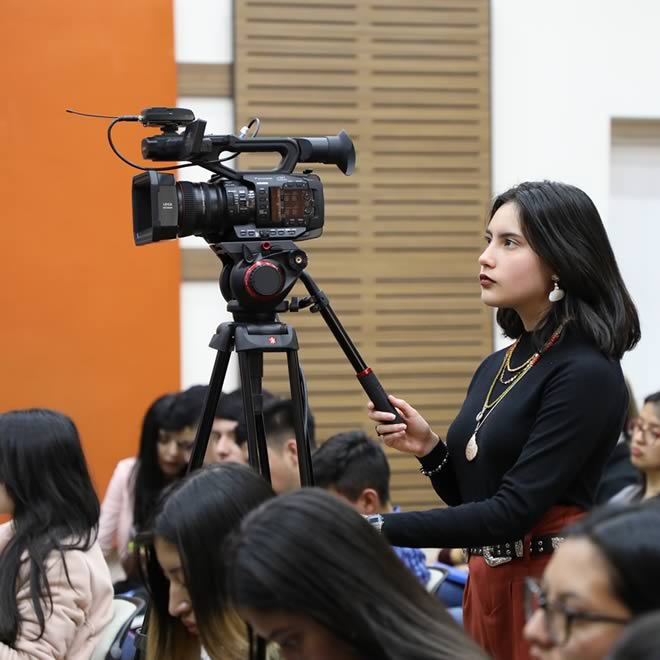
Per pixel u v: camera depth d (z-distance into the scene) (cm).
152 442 748
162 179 393
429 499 955
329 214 940
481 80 953
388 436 435
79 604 487
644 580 221
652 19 973
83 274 888
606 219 972
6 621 477
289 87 923
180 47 911
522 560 404
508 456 408
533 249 406
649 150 1000
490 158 959
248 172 413
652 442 628
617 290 409
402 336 953
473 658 254
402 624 252
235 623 317
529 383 409
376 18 938
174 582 335
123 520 803
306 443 412
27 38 876
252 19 915
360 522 261
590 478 407
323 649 251
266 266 403
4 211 876
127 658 487
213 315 919
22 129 877
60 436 509
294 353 412
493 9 959
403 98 945
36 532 494
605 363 400
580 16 966
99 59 887
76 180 885
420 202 952
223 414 695
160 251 901
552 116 965
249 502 326
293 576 246
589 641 222
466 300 961
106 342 892
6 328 878
